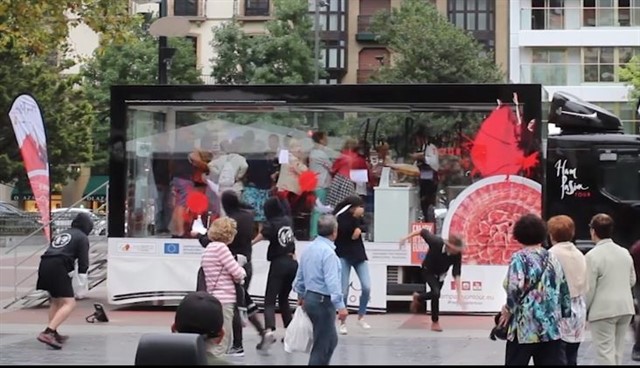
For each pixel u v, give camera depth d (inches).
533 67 2009.1
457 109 536.7
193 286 550.9
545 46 2000.5
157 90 556.1
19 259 936.3
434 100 534.9
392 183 546.0
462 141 539.5
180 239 553.9
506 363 281.6
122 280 556.1
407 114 542.6
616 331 331.9
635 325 398.3
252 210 517.0
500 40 2199.8
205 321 221.0
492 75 1684.3
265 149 558.3
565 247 316.2
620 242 531.2
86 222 450.6
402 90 536.7
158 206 560.4
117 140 558.6
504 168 534.3
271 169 557.6
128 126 560.1
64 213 767.7
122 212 557.3
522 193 532.4
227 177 557.9
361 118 548.7
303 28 1840.6
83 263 441.7
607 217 332.5
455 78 1643.7
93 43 2116.1
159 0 699.4
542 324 273.7
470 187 538.3
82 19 676.7
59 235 449.4
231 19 2000.5
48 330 433.1
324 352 325.7
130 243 556.4
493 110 534.0
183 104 556.4
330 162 552.4
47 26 686.5
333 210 538.3
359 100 541.3
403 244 540.1
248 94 552.4
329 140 552.4
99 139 1800.0
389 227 544.7
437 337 466.9
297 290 334.3
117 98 558.3
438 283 491.5
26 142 570.6
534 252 279.3
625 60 1979.6
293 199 553.3
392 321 520.1
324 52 2288.4
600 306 324.5
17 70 1497.3
